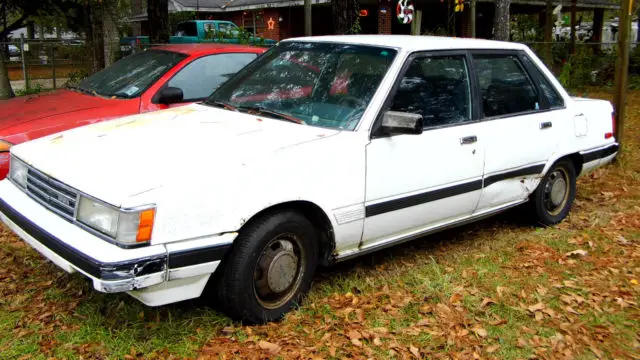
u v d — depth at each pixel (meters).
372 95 3.98
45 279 4.12
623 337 3.73
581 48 18.19
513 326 3.78
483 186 4.65
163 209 3.01
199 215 3.12
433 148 4.20
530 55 5.28
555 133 5.28
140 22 29.20
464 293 4.15
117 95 6.12
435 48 4.39
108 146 3.53
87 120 5.59
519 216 5.71
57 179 3.32
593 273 4.65
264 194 3.36
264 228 3.42
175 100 5.91
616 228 5.68
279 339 3.45
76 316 3.61
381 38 4.57
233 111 4.31
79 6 19.64
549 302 4.14
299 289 3.74
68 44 16.14
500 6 9.84
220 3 28.22
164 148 3.45
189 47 6.86
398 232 4.20
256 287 3.51
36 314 3.63
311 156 3.58
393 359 3.34
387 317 3.79
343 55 4.37
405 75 4.14
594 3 26.27
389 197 3.99
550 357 3.47
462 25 22.20
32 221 3.34
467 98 4.57
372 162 3.85
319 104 4.11
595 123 5.82
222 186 3.21
